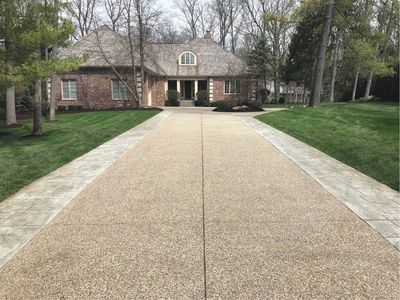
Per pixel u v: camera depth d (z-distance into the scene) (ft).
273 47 130.00
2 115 68.85
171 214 16.55
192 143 34.68
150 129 45.83
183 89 125.70
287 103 121.19
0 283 11.17
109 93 92.12
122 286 10.87
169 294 10.46
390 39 93.66
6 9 38.04
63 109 89.30
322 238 13.80
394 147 28.55
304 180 21.81
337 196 18.79
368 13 85.05
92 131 45.44
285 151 30.55
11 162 28.94
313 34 111.14
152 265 12.02
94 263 12.23
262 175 22.99
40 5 39.32
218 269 11.72
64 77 91.56
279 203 17.81
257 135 39.40
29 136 44.60
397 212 16.44
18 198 19.56
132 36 88.48
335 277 11.17
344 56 100.37
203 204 17.79
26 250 13.29
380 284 10.77
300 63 116.57
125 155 30.12
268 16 102.99
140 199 18.78
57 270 11.84
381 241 13.47
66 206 18.07
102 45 93.81
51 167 26.86
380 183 21.25
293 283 10.89
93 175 23.99
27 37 36.99
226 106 83.76
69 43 40.34
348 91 113.09
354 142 31.60
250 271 11.58
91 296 10.42
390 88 79.71
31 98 86.48
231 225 15.17
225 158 27.94
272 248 13.07
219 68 116.78
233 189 20.15
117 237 14.21
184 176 22.98
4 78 37.04
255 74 115.34
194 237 14.07
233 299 10.20
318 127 41.96
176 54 118.93
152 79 109.09
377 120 43.57
